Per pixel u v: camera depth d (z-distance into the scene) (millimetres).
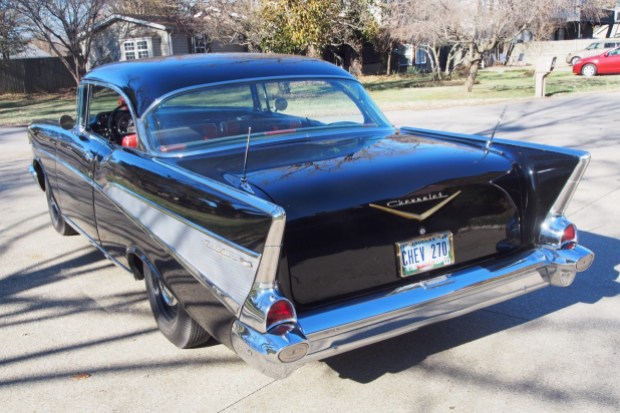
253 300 2721
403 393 3295
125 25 34500
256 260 2662
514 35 20500
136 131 3939
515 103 17109
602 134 10859
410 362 3613
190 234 3090
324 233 2939
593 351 3619
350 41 27906
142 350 3895
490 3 19969
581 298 4355
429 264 3219
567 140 10398
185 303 3275
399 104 17828
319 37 21875
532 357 3592
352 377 3482
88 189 4582
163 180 3359
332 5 22422
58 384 3516
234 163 3486
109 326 4262
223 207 2826
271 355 2666
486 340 3828
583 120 12828
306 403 3246
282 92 4234
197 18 28344
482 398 3207
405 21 24141
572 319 4043
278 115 4242
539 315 4129
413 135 4246
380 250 3084
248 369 3615
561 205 3566
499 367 3504
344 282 3021
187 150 3771
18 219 7113
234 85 4059
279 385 3430
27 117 20641
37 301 4734
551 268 3516
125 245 4031
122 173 3855
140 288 4938
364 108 4453
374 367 3580
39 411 3260
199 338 3678
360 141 3941
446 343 3818
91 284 5051
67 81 35781
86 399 3357
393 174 3193
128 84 4133
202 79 4059
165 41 34125
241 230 2717
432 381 3398
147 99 3943
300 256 2904
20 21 28281
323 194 2984
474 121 13430
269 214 2578
